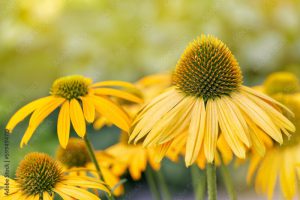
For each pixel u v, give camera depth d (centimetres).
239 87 42
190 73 42
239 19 71
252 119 40
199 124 40
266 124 40
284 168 47
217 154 44
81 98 44
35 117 42
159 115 41
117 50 73
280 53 71
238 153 38
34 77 71
